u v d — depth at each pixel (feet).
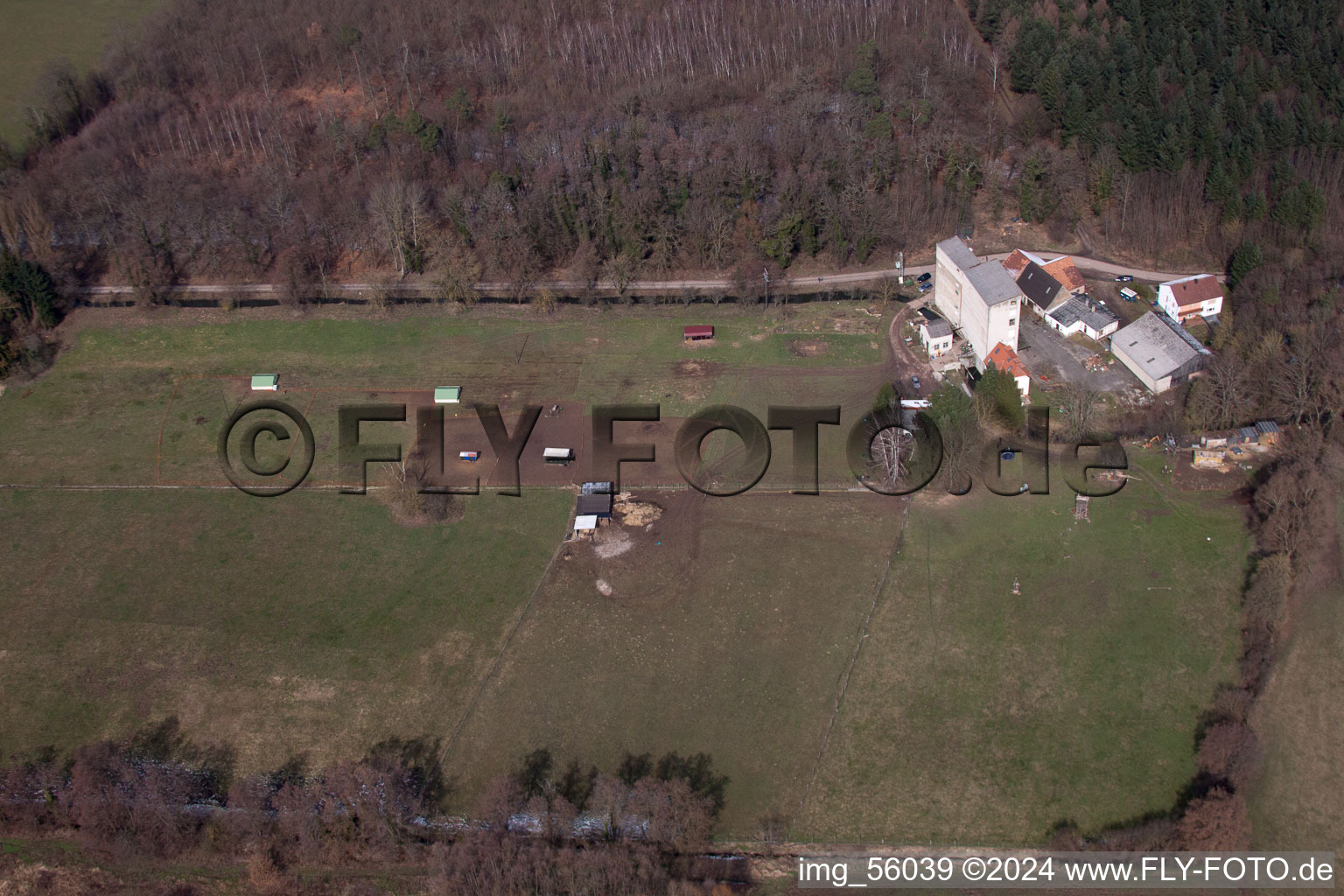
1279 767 393.91
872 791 395.55
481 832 372.99
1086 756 401.29
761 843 382.83
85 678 447.83
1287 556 443.32
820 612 456.45
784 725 416.46
